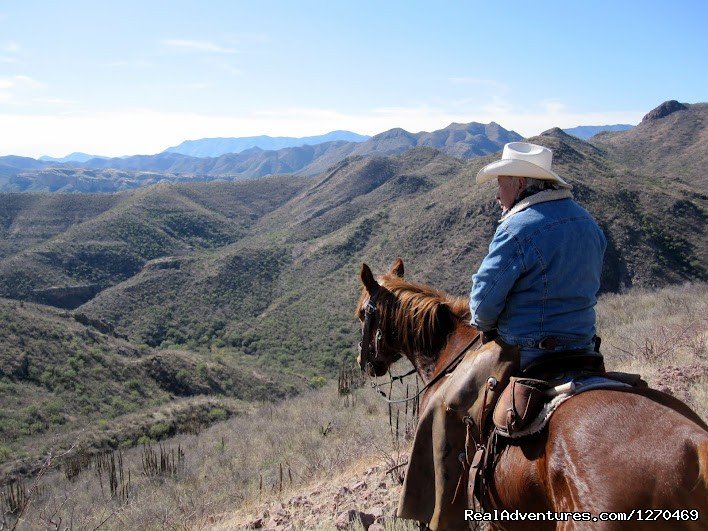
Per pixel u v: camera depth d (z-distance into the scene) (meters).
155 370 53.66
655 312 19.12
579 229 2.80
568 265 2.75
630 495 2.00
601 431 2.23
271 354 78.00
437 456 3.08
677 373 8.42
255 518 7.61
